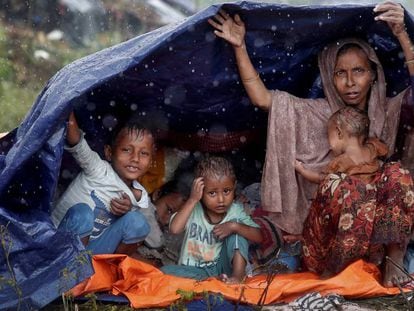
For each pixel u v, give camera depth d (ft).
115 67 17.49
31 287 16.52
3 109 41.42
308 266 18.51
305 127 19.76
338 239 17.84
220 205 19.07
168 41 17.66
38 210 17.67
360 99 19.74
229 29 18.60
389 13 18.67
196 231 19.31
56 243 16.66
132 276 17.56
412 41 19.11
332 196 17.90
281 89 20.83
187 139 21.33
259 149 21.85
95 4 52.44
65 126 17.37
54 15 51.60
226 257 19.13
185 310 16.47
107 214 18.84
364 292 17.25
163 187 21.16
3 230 16.56
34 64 48.65
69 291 16.67
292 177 19.54
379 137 19.75
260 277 18.40
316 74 20.79
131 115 20.49
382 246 18.24
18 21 50.96
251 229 19.16
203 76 19.40
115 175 18.99
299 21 18.89
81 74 17.71
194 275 18.95
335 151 19.07
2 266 16.66
